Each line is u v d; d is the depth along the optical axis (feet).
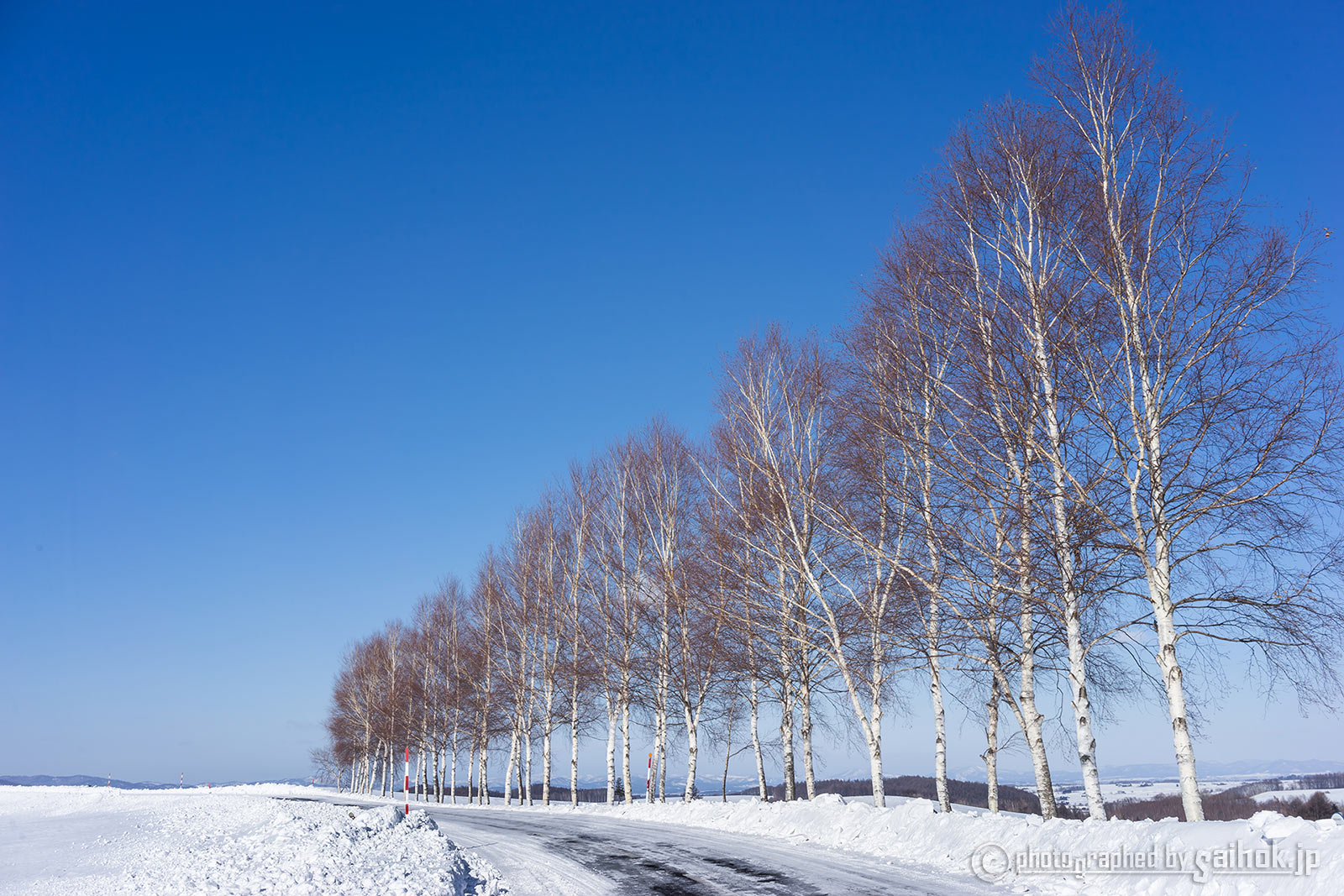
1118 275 44.93
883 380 55.36
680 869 48.08
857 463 57.98
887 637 62.34
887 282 56.13
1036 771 49.65
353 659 252.01
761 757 90.53
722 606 79.87
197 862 44.24
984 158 52.19
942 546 52.54
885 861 47.06
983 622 51.39
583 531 116.88
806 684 77.30
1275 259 41.16
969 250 52.60
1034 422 47.42
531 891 42.65
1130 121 47.09
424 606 187.42
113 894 35.68
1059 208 48.62
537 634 129.08
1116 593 44.70
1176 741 40.11
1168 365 43.06
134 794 145.79
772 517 72.49
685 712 95.76
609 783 112.06
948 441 52.44
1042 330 47.52
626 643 100.63
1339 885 25.64
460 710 158.61
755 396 76.23
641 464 104.06
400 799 176.35
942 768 59.93
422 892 37.60
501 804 143.13
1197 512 41.09
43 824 84.79
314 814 75.77
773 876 43.83
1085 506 44.39
